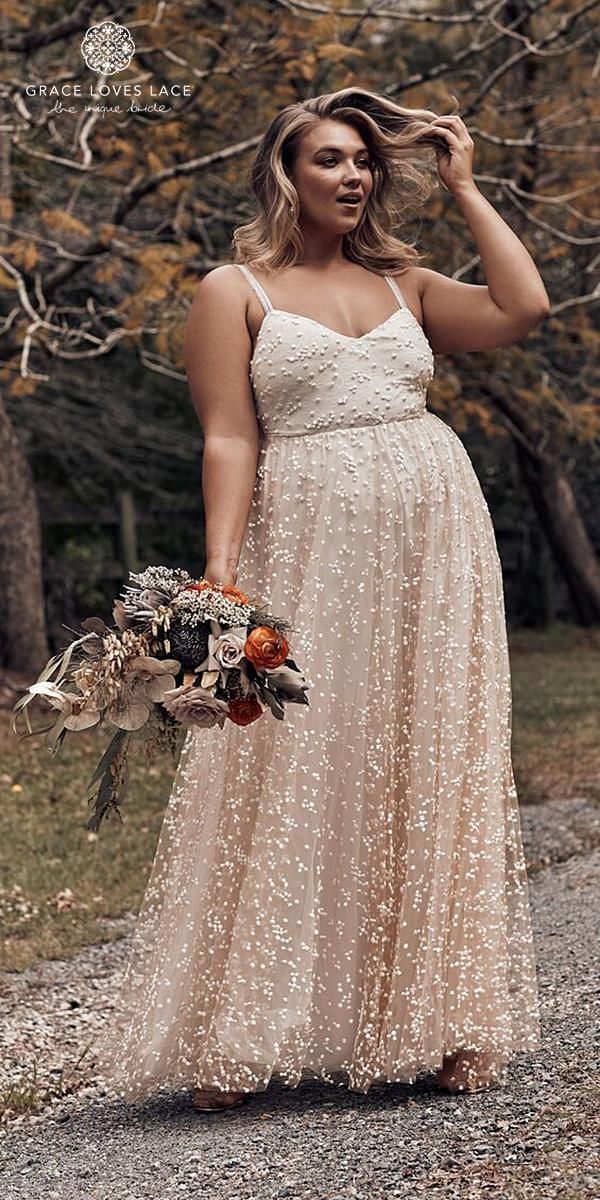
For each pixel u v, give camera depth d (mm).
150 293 8570
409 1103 3451
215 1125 3479
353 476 3533
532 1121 3170
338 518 3529
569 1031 3916
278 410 3578
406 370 3605
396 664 3539
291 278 3645
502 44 13508
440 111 10523
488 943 3518
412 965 3473
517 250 3676
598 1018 3994
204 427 3604
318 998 3518
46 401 15016
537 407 14469
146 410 16453
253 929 3471
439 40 13617
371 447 3553
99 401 15000
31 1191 3217
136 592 3324
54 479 16688
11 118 9797
